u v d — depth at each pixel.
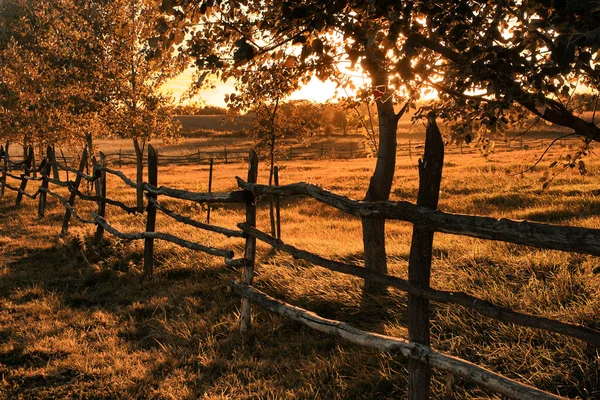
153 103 14.64
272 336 5.18
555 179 16.34
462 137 3.59
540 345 3.94
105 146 58.56
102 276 7.71
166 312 6.07
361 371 4.18
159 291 6.82
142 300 6.59
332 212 16.12
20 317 6.05
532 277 5.07
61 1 15.78
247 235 5.27
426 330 3.09
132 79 14.50
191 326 5.46
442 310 4.76
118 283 7.38
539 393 2.48
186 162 43.34
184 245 6.42
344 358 4.42
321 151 46.41
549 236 2.32
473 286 5.19
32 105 17.66
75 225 11.98
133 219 12.53
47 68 16.81
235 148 55.78
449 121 3.68
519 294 4.79
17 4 24.98
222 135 73.00
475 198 15.45
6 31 25.56
